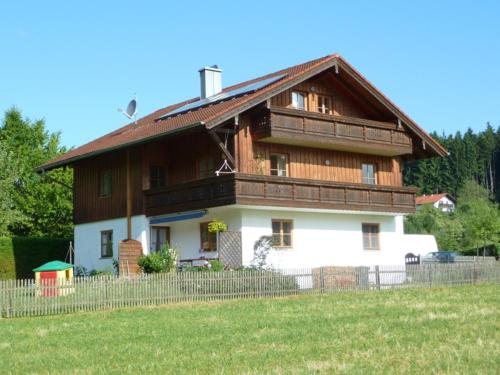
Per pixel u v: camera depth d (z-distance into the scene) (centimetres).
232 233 2934
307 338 1478
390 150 3397
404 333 1489
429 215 7612
